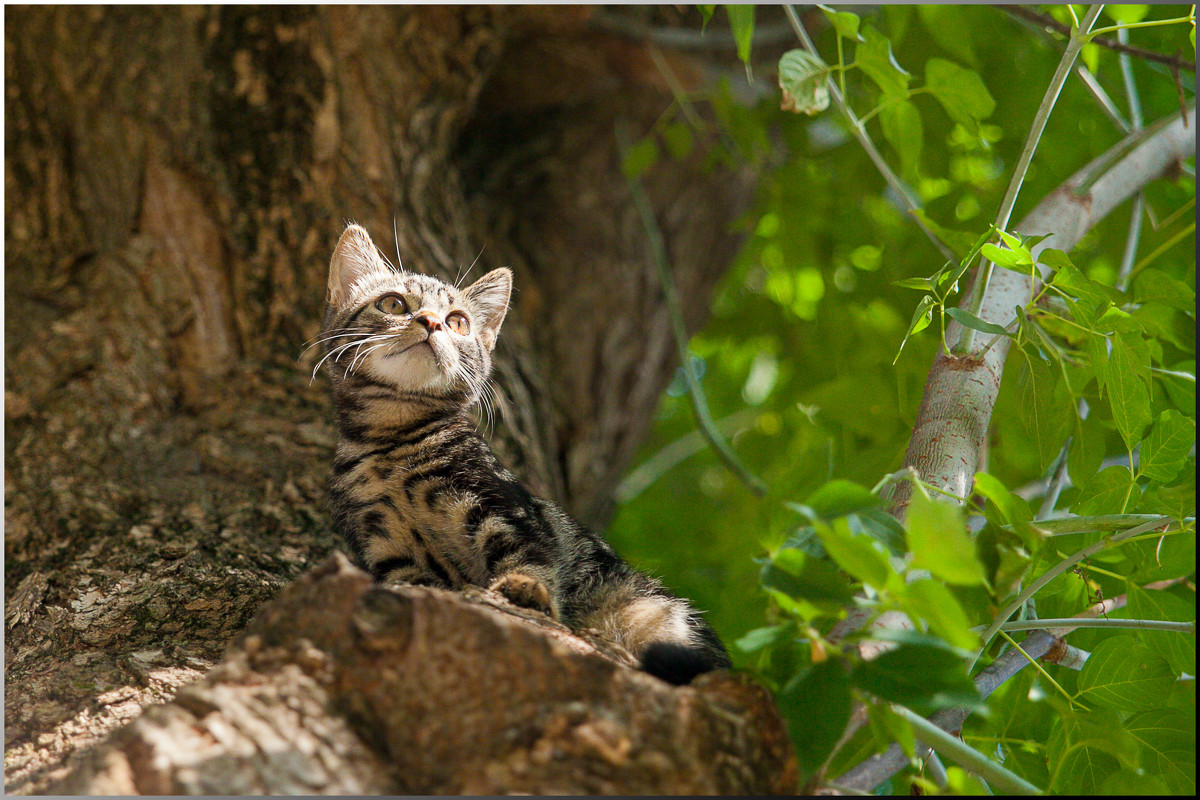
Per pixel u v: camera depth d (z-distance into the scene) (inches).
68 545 162.4
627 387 279.9
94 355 204.4
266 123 237.8
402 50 253.0
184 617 146.3
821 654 98.5
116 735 92.9
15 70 245.4
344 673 95.2
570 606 158.9
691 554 334.3
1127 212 264.5
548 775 90.1
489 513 165.8
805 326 322.0
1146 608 134.9
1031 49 277.4
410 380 180.1
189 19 242.1
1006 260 126.3
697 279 311.6
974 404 137.0
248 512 177.3
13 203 233.8
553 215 285.0
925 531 88.7
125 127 234.8
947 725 121.4
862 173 302.7
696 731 94.7
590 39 278.5
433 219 244.5
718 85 265.7
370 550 169.8
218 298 221.0
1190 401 152.7
